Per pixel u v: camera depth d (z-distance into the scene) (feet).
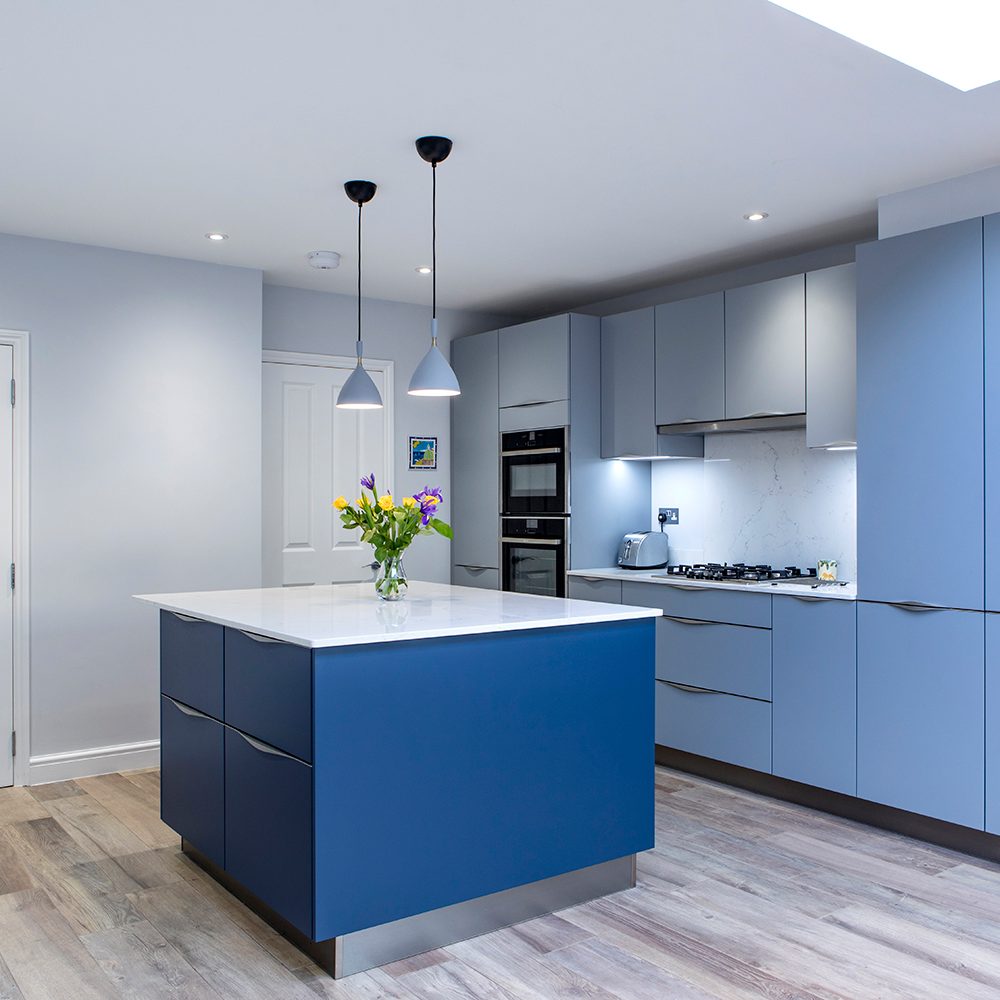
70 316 13.88
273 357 16.71
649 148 10.23
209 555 15.02
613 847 9.51
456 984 7.74
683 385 14.85
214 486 15.08
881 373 11.34
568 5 7.20
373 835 7.89
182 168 10.80
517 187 11.48
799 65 8.22
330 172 10.94
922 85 8.66
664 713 14.30
